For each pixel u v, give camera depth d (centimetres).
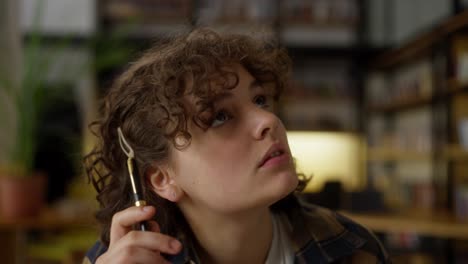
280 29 446
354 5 469
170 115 63
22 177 216
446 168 363
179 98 64
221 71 63
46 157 301
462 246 339
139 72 74
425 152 374
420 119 440
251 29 86
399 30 490
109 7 418
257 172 61
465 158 353
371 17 489
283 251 78
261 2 444
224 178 62
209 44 69
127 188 77
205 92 62
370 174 471
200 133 63
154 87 68
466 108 354
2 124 227
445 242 337
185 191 67
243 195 61
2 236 229
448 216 305
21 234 239
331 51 457
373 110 489
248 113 63
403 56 427
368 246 84
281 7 456
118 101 74
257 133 61
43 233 300
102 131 78
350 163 485
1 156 226
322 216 84
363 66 482
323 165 483
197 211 70
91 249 89
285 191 61
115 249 66
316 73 483
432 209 340
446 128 359
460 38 347
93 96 347
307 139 485
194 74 62
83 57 352
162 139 67
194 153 63
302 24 468
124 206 77
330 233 80
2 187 216
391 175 473
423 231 276
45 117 299
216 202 63
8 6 248
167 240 66
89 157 83
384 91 499
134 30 425
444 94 362
